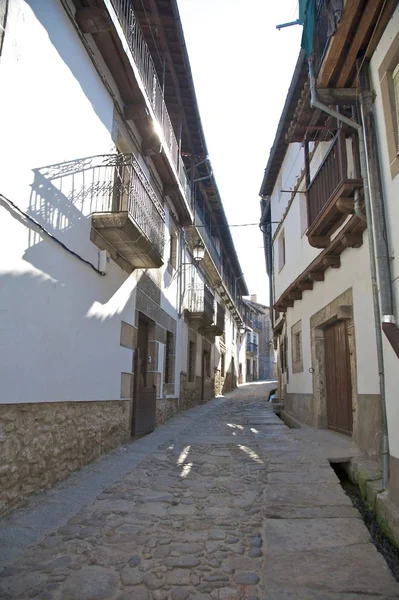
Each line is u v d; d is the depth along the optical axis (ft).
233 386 90.48
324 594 8.56
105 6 17.08
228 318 83.10
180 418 35.53
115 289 21.66
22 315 13.23
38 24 14.33
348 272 21.29
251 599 8.40
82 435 17.54
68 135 16.60
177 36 26.37
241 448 22.11
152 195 23.49
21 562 9.75
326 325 27.50
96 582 8.93
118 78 21.67
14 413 12.71
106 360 20.42
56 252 15.49
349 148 20.62
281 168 40.34
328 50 14.98
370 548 10.62
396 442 12.89
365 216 17.49
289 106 28.63
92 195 18.69
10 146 12.66
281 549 10.52
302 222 31.63
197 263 46.16
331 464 19.16
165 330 33.68
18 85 13.07
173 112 33.88
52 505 13.15
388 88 13.48
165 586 8.86
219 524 12.14
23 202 13.38
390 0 12.67
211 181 45.03
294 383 36.11
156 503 13.79
